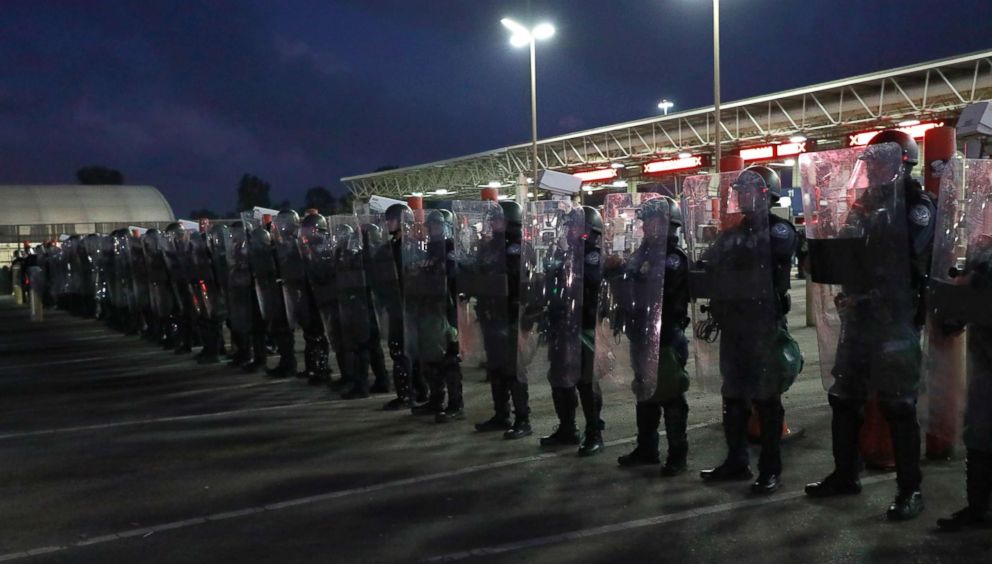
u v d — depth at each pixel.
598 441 6.28
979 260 4.11
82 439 7.41
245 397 9.16
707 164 30.31
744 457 5.41
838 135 26.64
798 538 4.40
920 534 4.36
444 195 41.66
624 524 4.74
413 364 8.24
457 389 7.59
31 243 38.41
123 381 10.62
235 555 4.52
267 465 6.33
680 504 5.04
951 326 4.29
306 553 4.50
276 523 5.01
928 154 5.49
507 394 7.09
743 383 5.11
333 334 9.02
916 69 23.75
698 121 31.14
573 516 4.92
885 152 4.41
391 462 6.27
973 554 4.08
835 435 4.96
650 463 5.89
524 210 6.52
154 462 6.53
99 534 4.93
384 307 8.18
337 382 9.45
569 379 6.21
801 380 8.65
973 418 4.23
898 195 4.39
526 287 6.48
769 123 28.56
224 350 12.37
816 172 4.68
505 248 6.81
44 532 4.99
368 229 8.34
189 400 9.11
